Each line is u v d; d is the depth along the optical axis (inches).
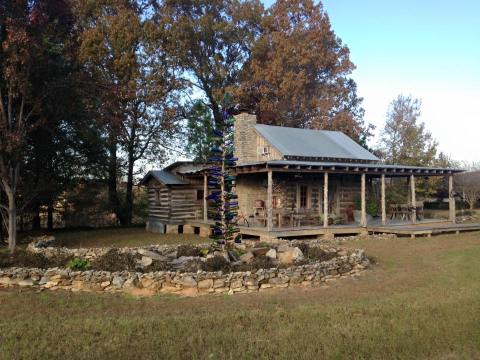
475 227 827.4
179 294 354.3
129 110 1120.8
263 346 218.4
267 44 1419.8
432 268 462.6
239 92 1311.5
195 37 1272.1
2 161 619.8
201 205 991.6
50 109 703.1
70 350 215.8
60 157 964.6
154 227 1011.3
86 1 1065.5
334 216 837.2
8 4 609.6
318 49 1471.5
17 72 613.3
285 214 775.7
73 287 370.6
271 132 948.6
